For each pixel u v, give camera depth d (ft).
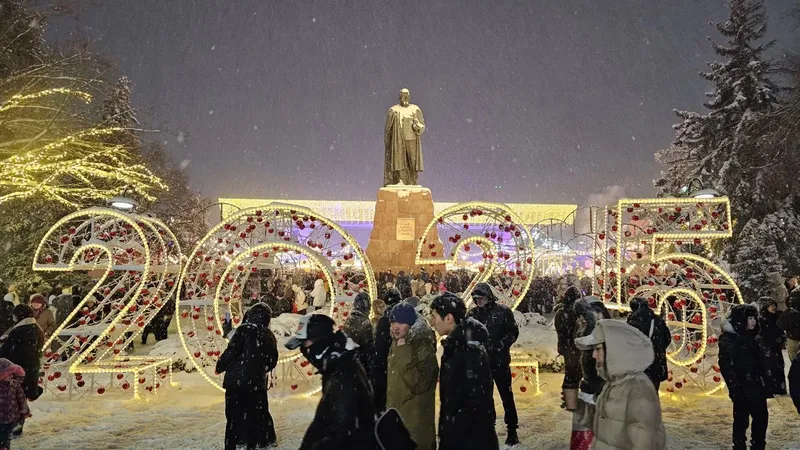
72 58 66.18
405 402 17.22
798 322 36.63
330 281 38.34
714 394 35.96
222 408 33.14
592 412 17.34
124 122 91.76
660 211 39.52
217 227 38.52
